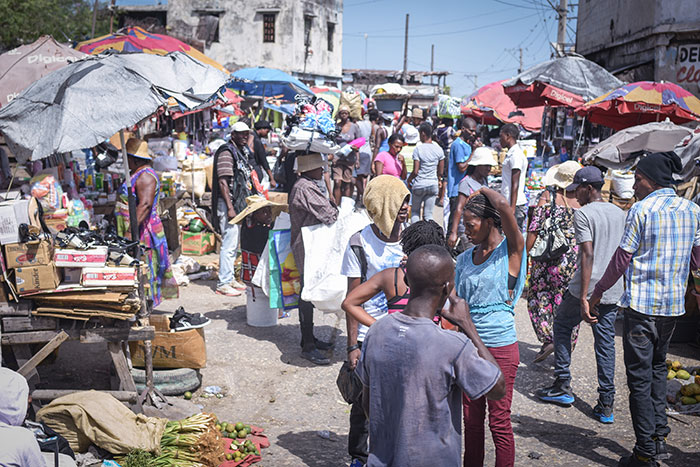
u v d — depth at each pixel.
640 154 9.20
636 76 16.92
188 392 5.46
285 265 6.43
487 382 2.53
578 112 12.26
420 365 2.57
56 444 3.64
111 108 4.70
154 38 11.98
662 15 15.96
